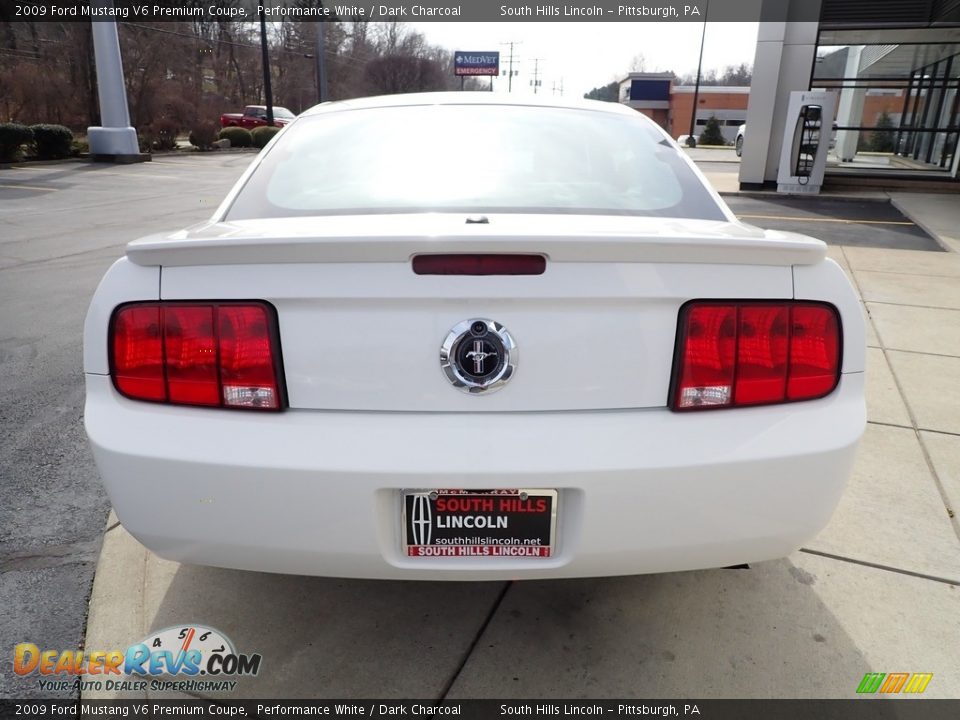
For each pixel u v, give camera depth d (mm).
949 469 2947
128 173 17875
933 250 7832
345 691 1822
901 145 15711
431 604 2139
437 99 2590
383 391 1508
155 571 2273
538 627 2047
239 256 1488
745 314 1553
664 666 1908
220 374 1522
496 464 1473
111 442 1536
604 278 1489
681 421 1533
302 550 1550
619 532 1534
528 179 2123
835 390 1632
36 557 2361
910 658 1942
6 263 7004
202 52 40500
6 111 26750
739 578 2264
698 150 37094
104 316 1574
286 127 2500
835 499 1622
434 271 1467
